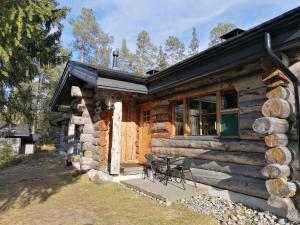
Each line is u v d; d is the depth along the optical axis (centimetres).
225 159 517
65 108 1117
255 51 402
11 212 474
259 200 440
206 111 605
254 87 470
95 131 852
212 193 537
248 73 484
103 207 494
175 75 600
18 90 744
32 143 2180
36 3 369
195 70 536
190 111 655
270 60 391
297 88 368
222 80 543
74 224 412
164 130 725
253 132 463
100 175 762
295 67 379
